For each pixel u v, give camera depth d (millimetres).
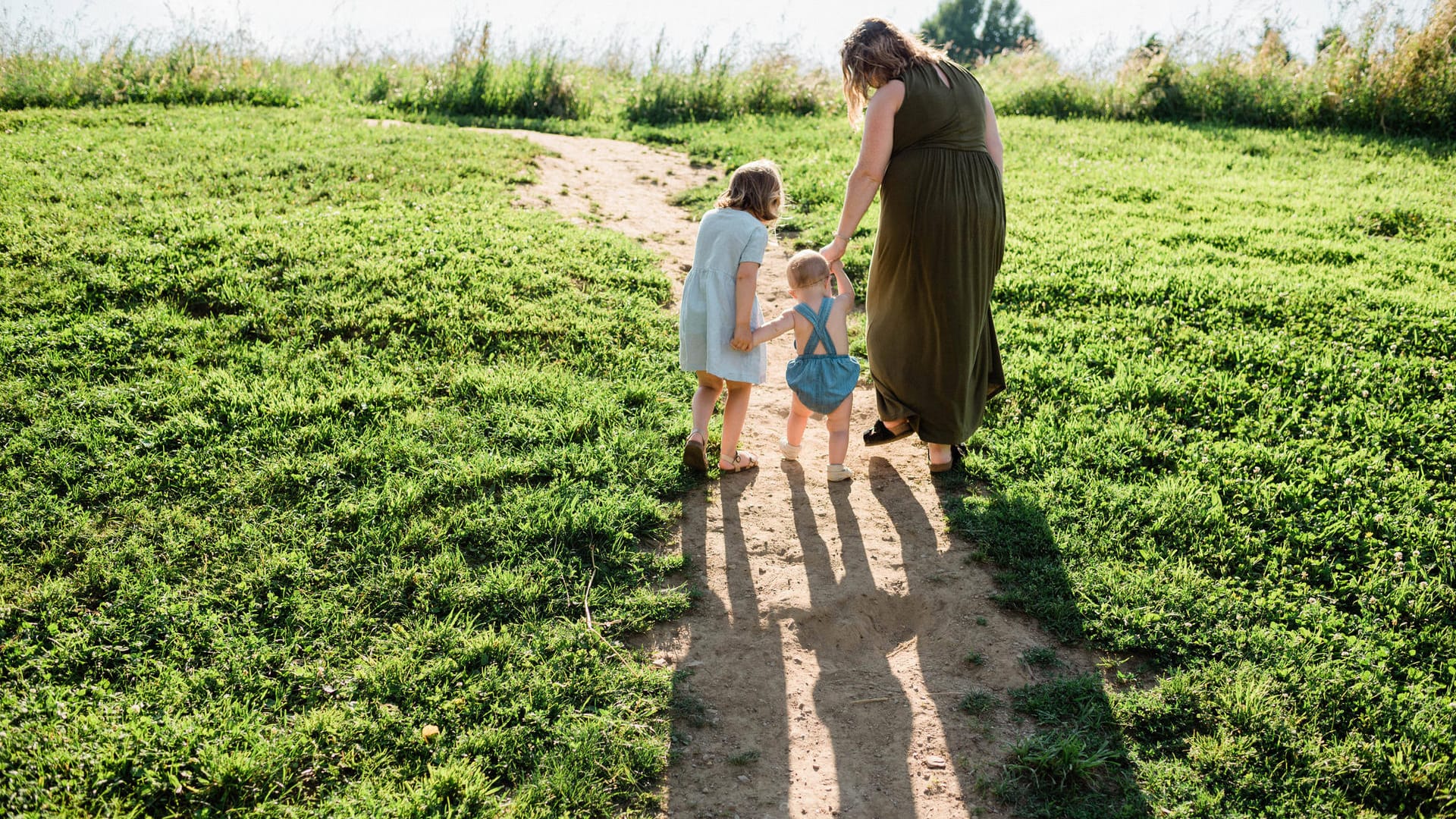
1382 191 9531
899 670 3271
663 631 3398
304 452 4324
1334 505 4043
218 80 13180
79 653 3096
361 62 15055
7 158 8445
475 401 4895
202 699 2943
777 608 3545
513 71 14250
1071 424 4746
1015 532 3943
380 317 5660
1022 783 2768
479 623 3346
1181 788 2697
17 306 5496
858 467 4621
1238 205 8977
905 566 3814
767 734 2967
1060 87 14359
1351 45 13172
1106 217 8508
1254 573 3680
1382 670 3098
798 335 4113
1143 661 3264
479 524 3830
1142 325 5887
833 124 13141
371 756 2779
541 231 7426
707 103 14250
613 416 4805
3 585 3395
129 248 6250
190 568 3533
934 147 3738
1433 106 12227
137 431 4398
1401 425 4605
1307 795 2676
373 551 3666
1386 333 5672
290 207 7527
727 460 4398
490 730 2857
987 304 4113
